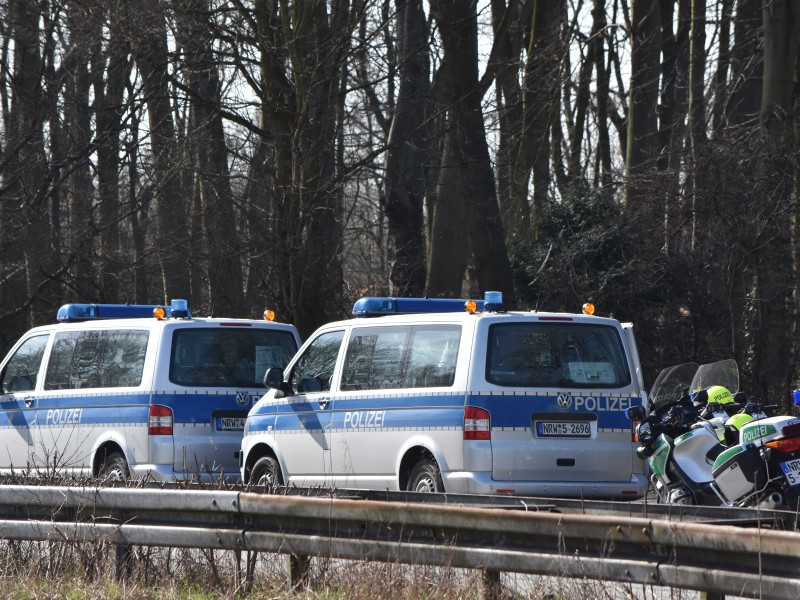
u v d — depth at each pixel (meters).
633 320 73.81
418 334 40.22
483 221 75.56
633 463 39.03
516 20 101.25
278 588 27.69
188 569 29.58
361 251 118.69
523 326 38.59
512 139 88.69
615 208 80.25
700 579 21.36
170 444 45.94
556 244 80.12
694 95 99.06
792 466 35.25
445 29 74.19
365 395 41.31
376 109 90.69
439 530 25.42
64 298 93.12
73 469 47.88
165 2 70.69
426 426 38.69
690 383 44.56
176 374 46.59
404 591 25.28
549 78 83.81
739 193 67.50
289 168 70.81
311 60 69.06
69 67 92.06
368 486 40.78
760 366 67.06
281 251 71.06
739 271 68.00
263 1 69.06
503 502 28.84
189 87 74.62
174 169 81.50
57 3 86.56
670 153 75.19
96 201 90.81
